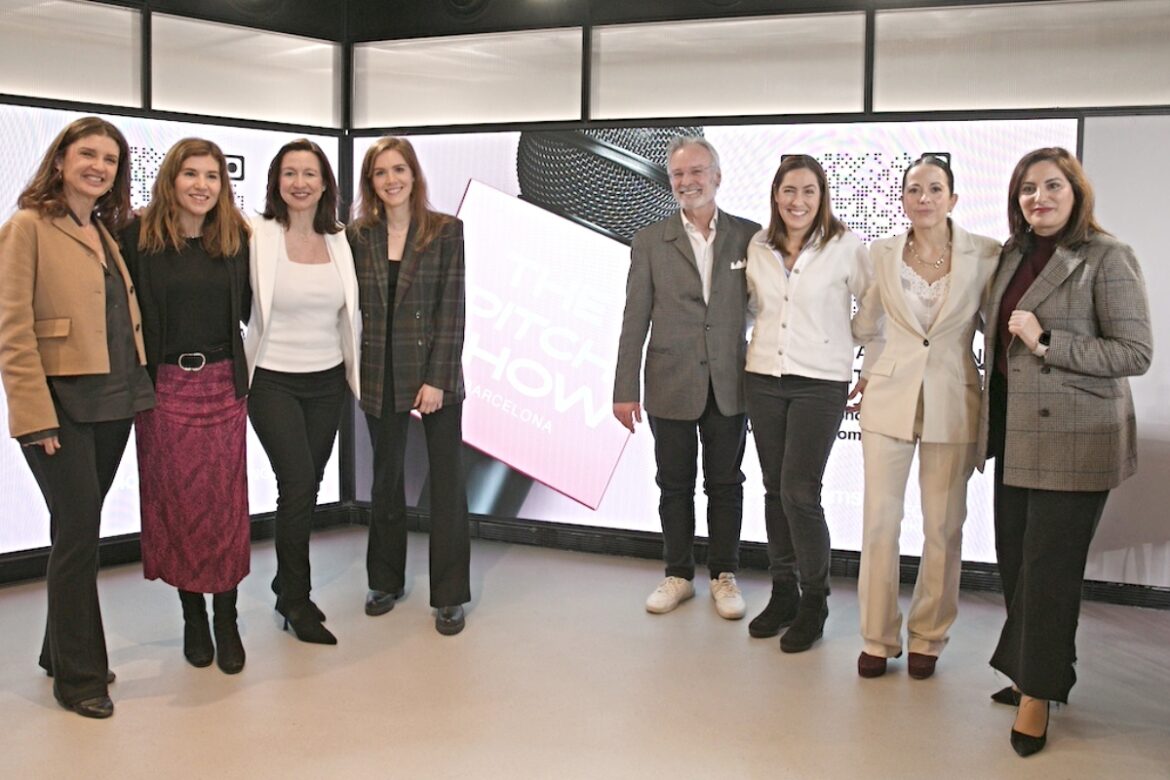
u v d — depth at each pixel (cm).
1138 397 386
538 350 455
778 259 345
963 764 263
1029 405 272
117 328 290
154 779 251
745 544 435
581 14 434
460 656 334
